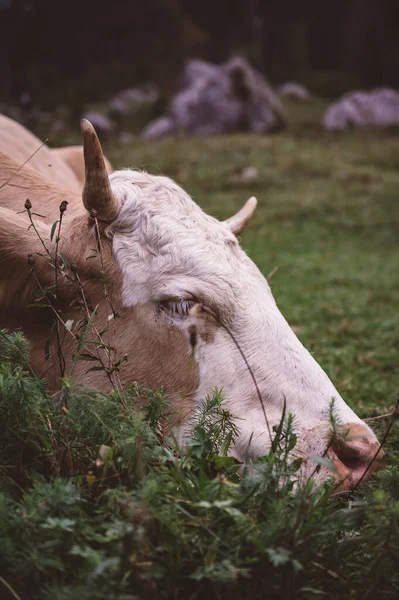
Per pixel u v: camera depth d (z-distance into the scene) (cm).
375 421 442
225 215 1356
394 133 2619
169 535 245
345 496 306
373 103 2903
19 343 311
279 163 1827
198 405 330
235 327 337
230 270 345
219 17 3978
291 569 247
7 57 2561
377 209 1497
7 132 523
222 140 2114
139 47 3919
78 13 3694
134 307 343
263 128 2652
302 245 1228
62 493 249
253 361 333
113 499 254
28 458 284
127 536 228
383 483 291
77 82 3484
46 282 349
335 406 329
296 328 756
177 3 4041
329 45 4644
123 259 346
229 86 2666
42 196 401
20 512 246
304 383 332
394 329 790
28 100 1295
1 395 280
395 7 4559
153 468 273
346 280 1016
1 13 2631
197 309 330
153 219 350
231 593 244
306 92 3728
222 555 245
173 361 335
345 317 823
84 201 347
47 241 353
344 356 641
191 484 275
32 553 232
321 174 1770
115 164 1716
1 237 351
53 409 294
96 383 340
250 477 270
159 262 342
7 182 407
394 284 1016
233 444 321
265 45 4278
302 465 310
